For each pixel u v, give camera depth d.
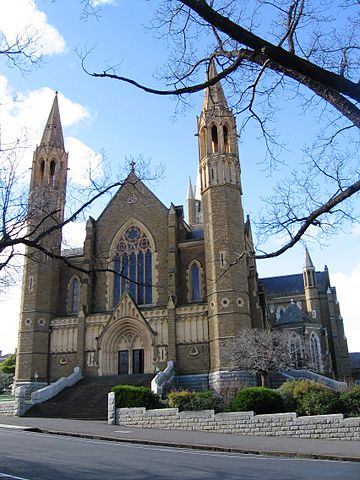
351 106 7.46
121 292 50.78
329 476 11.61
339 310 85.56
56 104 59.19
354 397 22.78
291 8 8.86
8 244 13.41
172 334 45.84
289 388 24.94
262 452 16.67
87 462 14.30
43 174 54.94
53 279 51.59
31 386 46.56
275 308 88.69
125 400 28.03
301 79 7.91
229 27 7.71
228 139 50.59
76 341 48.50
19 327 49.38
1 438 21.12
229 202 47.72
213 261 45.88
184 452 17.02
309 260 88.50
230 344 41.94
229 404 25.72
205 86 9.00
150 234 51.72
